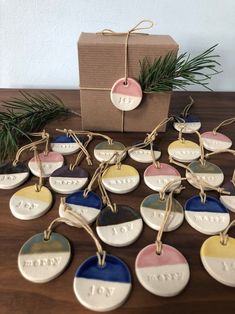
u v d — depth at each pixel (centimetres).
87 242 24
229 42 47
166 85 34
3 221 26
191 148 35
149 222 25
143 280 21
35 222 26
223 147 35
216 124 40
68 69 49
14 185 29
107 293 20
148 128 38
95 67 33
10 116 35
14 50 47
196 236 25
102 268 22
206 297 21
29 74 50
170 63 33
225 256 23
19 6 43
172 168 32
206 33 46
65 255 23
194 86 51
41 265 22
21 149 32
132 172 31
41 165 31
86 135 37
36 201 27
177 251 23
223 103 46
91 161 33
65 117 40
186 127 39
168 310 20
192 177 30
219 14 44
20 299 20
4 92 46
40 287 21
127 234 24
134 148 35
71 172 31
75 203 27
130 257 23
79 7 43
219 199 28
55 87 51
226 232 25
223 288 21
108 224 25
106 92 34
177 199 28
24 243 24
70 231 25
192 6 43
